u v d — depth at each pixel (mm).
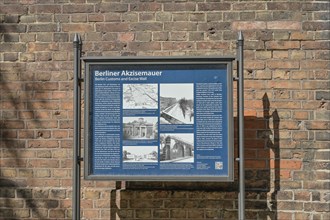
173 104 4059
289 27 4523
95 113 4070
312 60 4496
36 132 4605
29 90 4629
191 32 4559
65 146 4590
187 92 4051
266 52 4523
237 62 4125
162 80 4059
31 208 4578
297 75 4496
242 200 4004
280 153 4469
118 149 4062
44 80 4625
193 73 4047
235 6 4551
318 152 4445
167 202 4480
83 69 4520
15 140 4613
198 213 4465
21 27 4664
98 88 4070
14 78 4645
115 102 4070
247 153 4484
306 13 4523
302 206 4422
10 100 4633
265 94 4504
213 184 4484
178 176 4020
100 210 4516
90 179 4031
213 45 4539
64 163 4578
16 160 4602
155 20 4582
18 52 4656
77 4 4633
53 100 4613
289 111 4484
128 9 4598
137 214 4492
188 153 4039
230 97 4004
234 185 4469
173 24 4570
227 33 4543
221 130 4020
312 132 4461
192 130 4043
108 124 4066
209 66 4035
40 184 4582
